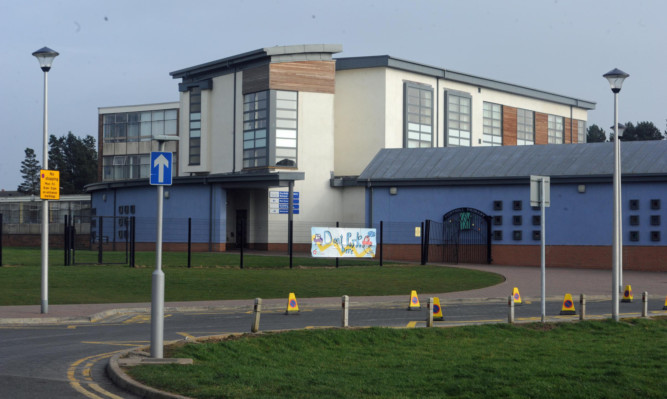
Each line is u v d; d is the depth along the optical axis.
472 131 59.91
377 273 34.19
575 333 16.94
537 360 12.79
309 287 29.05
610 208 40.78
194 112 54.12
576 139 70.81
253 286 28.73
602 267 40.72
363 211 48.50
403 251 45.25
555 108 68.50
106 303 23.28
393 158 48.50
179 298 25.28
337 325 18.53
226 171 51.84
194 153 54.00
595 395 9.76
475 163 45.72
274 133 48.84
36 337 16.08
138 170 72.69
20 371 11.72
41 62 21.00
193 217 47.25
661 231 39.41
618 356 13.22
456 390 10.07
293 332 15.10
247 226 49.62
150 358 12.30
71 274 29.53
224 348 13.33
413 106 55.06
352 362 12.67
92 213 54.81
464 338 15.76
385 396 9.63
